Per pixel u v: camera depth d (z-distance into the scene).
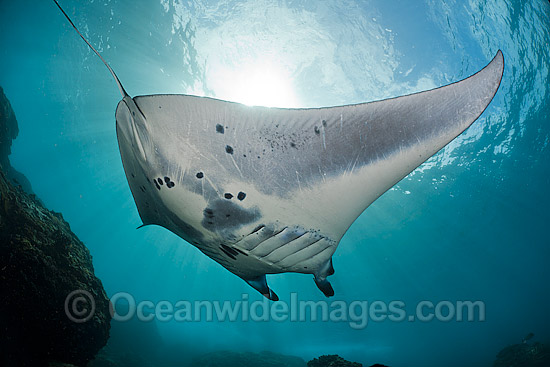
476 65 9.41
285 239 1.94
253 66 9.77
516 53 9.63
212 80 10.48
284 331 33.47
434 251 20.00
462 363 26.25
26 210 4.22
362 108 1.64
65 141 16.81
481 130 12.19
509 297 29.09
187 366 13.80
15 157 19.66
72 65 11.99
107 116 13.90
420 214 16.30
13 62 12.70
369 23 8.39
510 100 11.16
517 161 13.95
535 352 11.02
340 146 1.70
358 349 38.69
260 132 1.74
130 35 9.73
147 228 22.97
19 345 3.21
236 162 1.77
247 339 34.41
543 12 8.27
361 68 9.39
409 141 1.57
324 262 2.16
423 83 9.64
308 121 1.71
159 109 1.75
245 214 1.86
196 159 1.79
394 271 22.53
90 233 26.12
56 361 3.60
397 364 29.77
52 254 4.03
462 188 14.98
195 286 30.75
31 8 9.96
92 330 3.97
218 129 1.75
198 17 8.88
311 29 8.68
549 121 12.20
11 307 3.21
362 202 1.82
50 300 3.54
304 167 1.76
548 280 25.48
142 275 31.92
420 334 32.75
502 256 21.50
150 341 14.74
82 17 9.72
